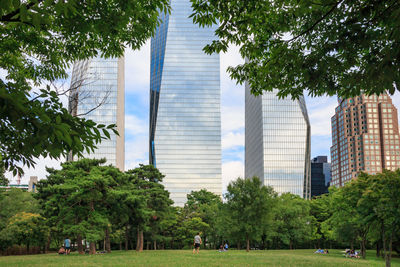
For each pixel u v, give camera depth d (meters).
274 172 154.25
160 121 169.62
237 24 8.88
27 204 47.56
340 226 43.81
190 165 165.25
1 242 42.88
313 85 9.10
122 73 157.12
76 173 35.50
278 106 160.12
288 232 68.00
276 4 8.48
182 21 181.38
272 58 9.42
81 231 32.22
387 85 6.11
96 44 9.81
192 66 176.50
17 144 5.41
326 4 7.27
